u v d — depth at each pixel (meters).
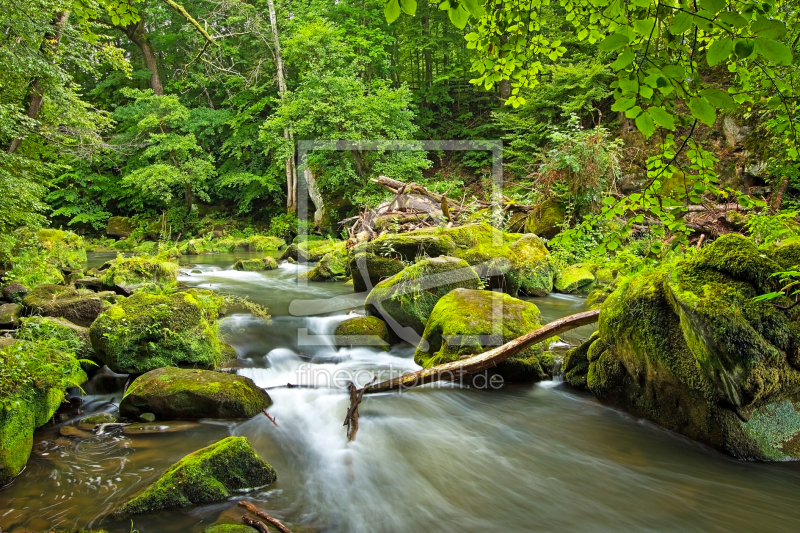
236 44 21.78
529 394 4.18
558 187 9.95
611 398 3.83
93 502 2.69
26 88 8.23
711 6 1.21
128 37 21.47
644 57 1.46
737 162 9.88
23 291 6.37
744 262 2.84
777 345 2.68
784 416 2.92
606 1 1.54
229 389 3.81
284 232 17.42
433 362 4.42
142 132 19.52
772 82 2.05
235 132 20.11
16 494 2.75
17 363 3.31
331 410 3.97
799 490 2.69
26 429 3.14
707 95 1.35
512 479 2.98
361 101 14.28
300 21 18.78
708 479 2.86
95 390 4.27
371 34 18.53
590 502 2.73
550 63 13.83
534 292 7.66
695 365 3.00
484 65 3.17
